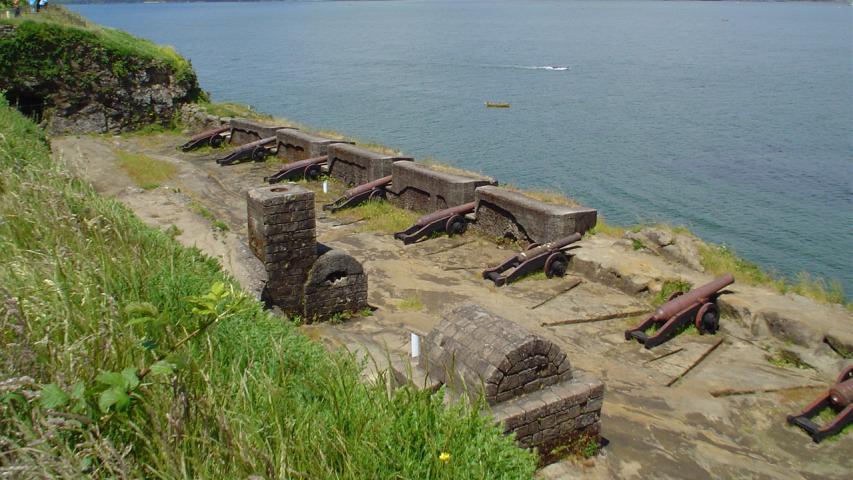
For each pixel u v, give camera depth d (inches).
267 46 4180.6
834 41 4419.3
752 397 344.5
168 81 1131.9
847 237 911.7
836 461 297.1
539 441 269.9
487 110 1860.2
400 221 643.5
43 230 285.4
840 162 1305.4
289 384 209.2
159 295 255.8
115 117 1091.3
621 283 478.6
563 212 535.2
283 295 417.4
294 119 1699.1
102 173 745.6
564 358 279.1
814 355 376.2
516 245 574.9
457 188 617.3
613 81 2455.7
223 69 2878.9
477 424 191.9
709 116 1770.4
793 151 1389.0
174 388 167.5
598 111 1850.4
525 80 2488.9
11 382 144.0
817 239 903.1
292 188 425.7
